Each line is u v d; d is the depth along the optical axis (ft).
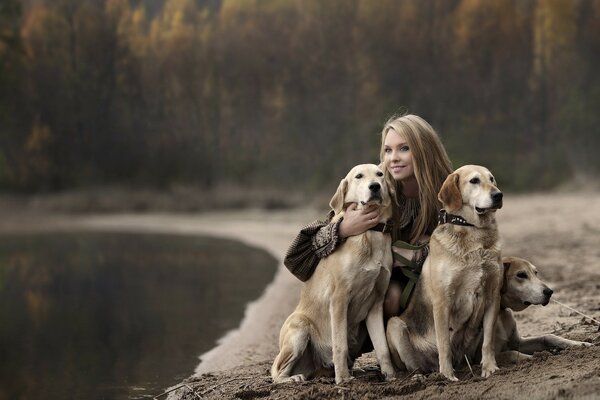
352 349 16.63
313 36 142.31
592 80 120.78
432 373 15.39
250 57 144.25
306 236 16.63
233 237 72.54
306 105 138.51
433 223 16.97
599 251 36.01
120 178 137.28
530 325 20.83
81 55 142.00
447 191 15.42
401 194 17.63
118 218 109.60
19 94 136.05
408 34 135.85
